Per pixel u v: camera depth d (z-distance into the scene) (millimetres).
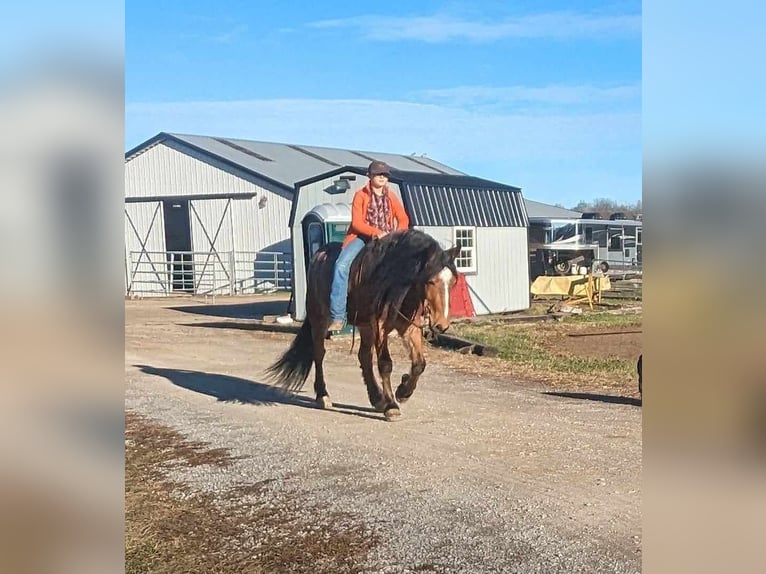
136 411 8164
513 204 20031
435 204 17922
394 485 5484
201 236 31281
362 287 7547
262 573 4047
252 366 11539
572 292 22109
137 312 21688
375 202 8023
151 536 4562
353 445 6648
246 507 5086
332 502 5152
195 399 8859
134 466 6059
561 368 11117
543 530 4535
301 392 9367
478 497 5168
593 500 5043
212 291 28656
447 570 4031
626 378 10234
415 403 8562
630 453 6207
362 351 7938
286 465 6051
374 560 4191
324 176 17016
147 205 32188
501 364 11570
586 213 36469
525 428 7199
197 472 5887
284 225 29344
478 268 18891
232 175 30391
